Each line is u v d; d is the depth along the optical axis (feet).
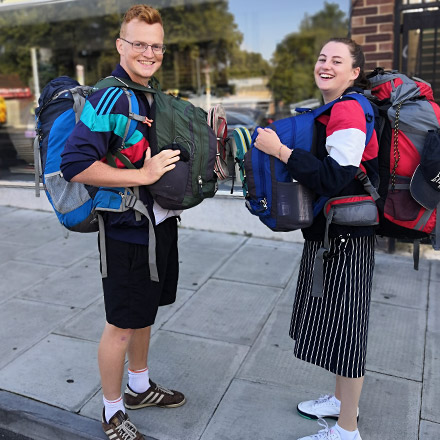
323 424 7.43
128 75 6.04
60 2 20.03
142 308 6.44
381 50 14.26
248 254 15.23
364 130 5.51
